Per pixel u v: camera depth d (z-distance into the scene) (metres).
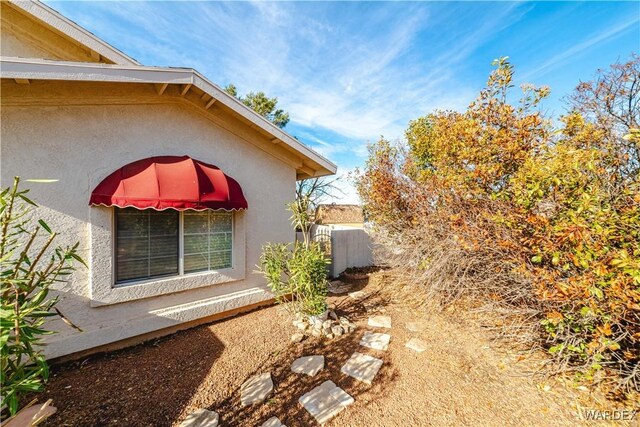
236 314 7.86
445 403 4.32
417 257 8.65
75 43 7.48
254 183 8.48
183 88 6.62
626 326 3.87
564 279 4.28
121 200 5.44
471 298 7.19
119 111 6.03
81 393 4.37
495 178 6.96
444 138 8.59
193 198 6.12
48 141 5.17
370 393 4.55
